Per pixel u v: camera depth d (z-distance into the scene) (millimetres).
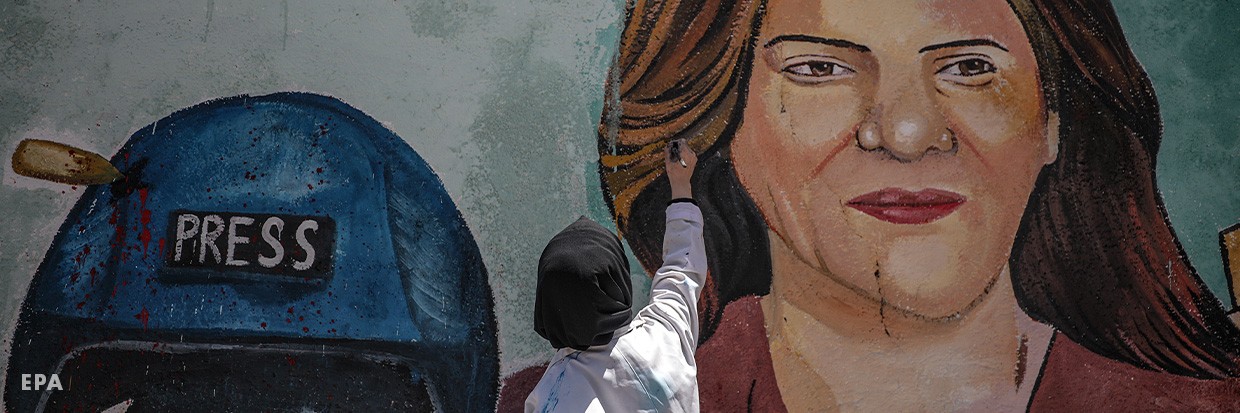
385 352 2633
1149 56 2799
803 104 2730
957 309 2727
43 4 2652
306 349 2623
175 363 2605
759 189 2723
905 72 2744
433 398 2627
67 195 2629
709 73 2725
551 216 2674
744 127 2725
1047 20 2779
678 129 2709
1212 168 2785
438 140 2672
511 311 2650
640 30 2719
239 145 2660
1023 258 2744
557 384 1854
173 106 2656
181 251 2631
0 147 2617
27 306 2600
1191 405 2740
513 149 2680
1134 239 2760
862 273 2727
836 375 2705
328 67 2676
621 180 2688
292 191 2654
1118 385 2734
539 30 2701
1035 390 2723
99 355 2600
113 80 2650
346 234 2652
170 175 2645
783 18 2740
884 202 2727
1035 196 2756
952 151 2738
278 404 2605
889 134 2730
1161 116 2787
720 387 2686
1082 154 2766
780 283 2715
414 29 2688
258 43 2672
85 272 2615
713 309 2699
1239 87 2809
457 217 2660
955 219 2736
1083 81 2777
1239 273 2766
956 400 2707
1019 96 2760
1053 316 2738
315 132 2670
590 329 1829
